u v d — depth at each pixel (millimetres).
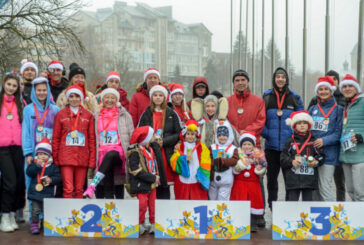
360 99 6250
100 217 6051
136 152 6145
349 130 6254
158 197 6723
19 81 6562
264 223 6762
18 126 6430
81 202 6070
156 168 6344
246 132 6445
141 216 6188
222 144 6461
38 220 6230
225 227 5969
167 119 6617
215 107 6691
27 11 15211
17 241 5840
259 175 6312
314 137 6391
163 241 5840
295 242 5816
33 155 6379
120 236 6020
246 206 5957
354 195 6367
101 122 6496
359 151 6180
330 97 6633
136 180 6164
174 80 93688
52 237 6035
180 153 6395
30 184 6234
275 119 6980
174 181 6504
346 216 5930
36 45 15633
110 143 6410
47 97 6508
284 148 6398
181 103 7078
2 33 15727
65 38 16172
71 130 6297
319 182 6512
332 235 5922
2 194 6398
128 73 58062
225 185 6352
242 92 6902
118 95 6598
